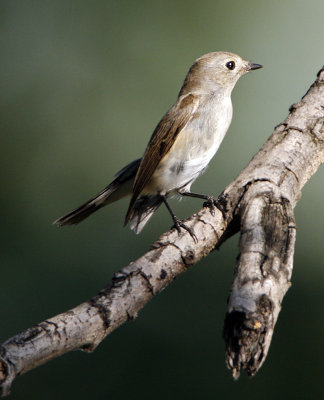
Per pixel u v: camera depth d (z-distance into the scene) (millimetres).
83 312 5121
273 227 5758
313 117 7410
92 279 10922
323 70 8086
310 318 9477
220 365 9656
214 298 10297
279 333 9297
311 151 7141
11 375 4609
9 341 4781
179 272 5961
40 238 11164
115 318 5250
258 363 4715
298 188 6879
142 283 5555
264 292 4902
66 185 11812
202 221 6422
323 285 9977
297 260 10438
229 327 4809
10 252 10930
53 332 4902
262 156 7070
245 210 6168
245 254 5367
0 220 11289
